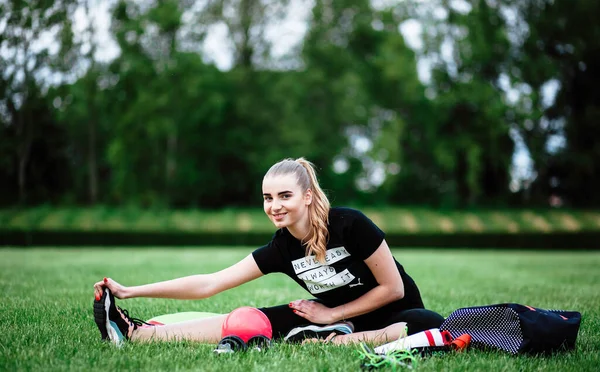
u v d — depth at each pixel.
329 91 29.94
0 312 4.03
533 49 26.45
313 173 2.95
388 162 28.08
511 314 2.81
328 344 2.91
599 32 26.23
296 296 5.48
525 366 2.49
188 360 2.53
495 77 27.72
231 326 2.90
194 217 23.33
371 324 3.15
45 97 20.14
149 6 26.25
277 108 30.17
